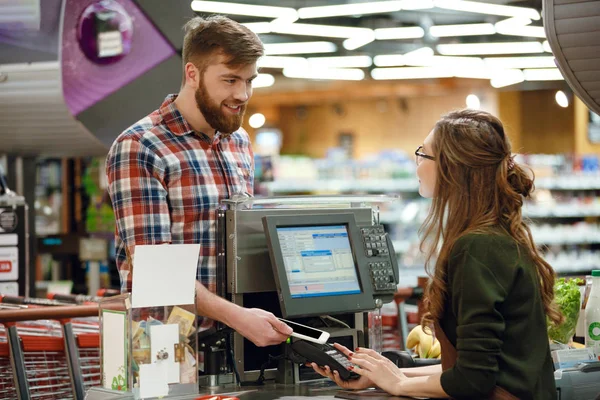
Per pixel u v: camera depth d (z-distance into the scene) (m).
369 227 3.23
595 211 11.78
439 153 2.67
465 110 2.74
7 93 5.20
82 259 7.16
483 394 2.48
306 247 3.03
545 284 2.68
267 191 9.51
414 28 6.67
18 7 5.11
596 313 3.45
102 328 2.77
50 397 4.17
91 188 7.40
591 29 3.41
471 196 2.62
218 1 5.67
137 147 3.09
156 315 2.68
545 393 2.56
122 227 3.08
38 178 7.79
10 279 5.57
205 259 3.20
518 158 11.77
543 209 11.65
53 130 5.36
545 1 3.47
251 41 3.09
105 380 2.74
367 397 2.71
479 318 2.46
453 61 7.59
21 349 3.96
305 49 7.25
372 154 15.06
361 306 3.10
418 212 11.80
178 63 5.37
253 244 3.07
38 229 7.70
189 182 3.18
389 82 12.66
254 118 6.88
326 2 5.88
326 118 15.35
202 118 3.20
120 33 5.25
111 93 5.28
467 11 6.06
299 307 2.93
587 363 3.11
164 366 2.68
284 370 3.09
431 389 2.57
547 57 7.36
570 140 12.77
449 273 2.58
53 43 5.16
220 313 2.90
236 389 2.99
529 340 2.55
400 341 5.63
